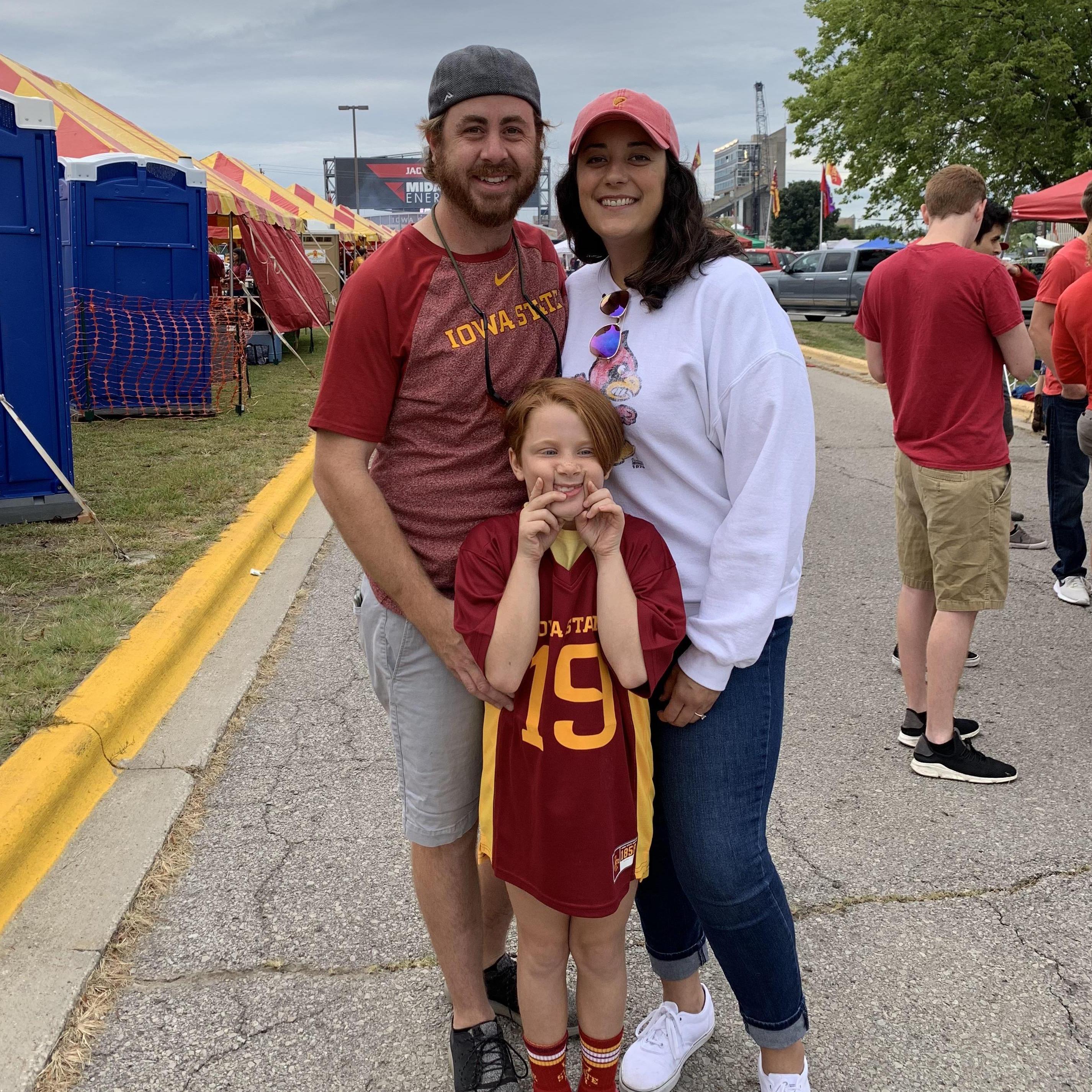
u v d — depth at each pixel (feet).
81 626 13.97
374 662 7.07
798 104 91.86
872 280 12.16
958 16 75.92
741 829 6.15
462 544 6.41
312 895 9.19
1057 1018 7.71
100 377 33.53
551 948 6.35
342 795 11.02
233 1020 7.66
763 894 6.22
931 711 11.48
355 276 6.31
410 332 6.23
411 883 9.38
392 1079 7.16
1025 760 11.99
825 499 25.81
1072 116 77.77
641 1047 7.12
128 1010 7.73
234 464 26.48
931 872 9.64
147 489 23.35
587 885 5.89
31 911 8.64
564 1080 6.67
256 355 51.42
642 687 5.90
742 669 6.12
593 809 5.85
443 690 6.77
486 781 6.37
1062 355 13.74
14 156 19.29
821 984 8.11
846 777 11.61
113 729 11.46
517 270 6.47
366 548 6.32
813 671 14.82
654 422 6.06
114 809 10.36
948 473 10.98
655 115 5.86
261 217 48.52
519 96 6.01
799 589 18.67
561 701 5.87
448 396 6.35
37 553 18.11
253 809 10.71
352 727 12.75
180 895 9.18
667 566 6.03
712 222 6.21
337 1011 7.78
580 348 6.49
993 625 16.62
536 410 5.85
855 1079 7.16
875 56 81.66
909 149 81.76
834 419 38.70
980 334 10.82
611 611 5.75
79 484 23.71
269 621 16.46
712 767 6.11
